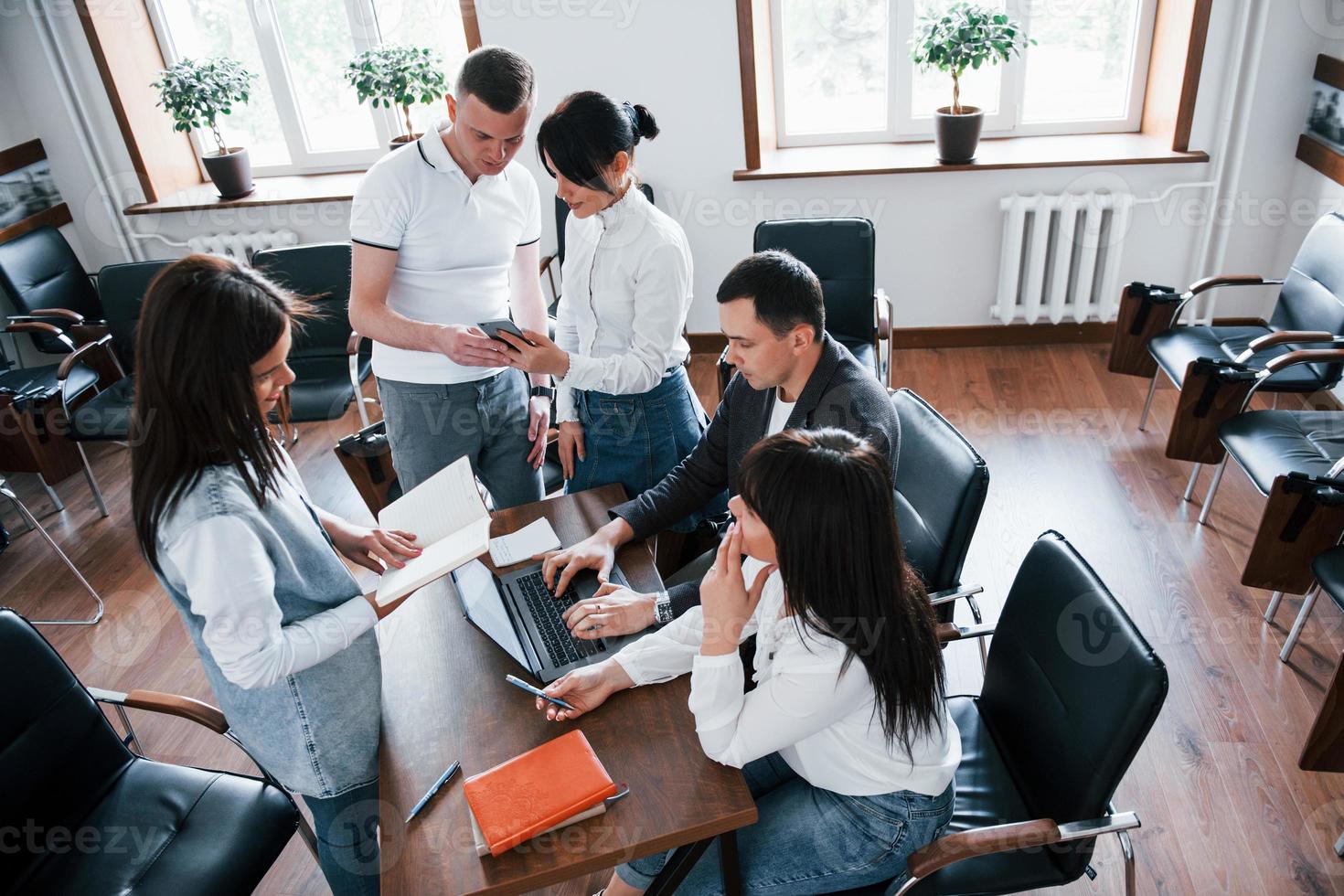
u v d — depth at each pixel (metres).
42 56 4.00
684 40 3.78
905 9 3.88
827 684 1.36
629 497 2.40
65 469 3.80
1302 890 1.94
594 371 2.11
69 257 3.99
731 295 1.74
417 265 2.21
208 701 2.66
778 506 1.28
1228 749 2.26
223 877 1.68
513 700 1.59
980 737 1.80
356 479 2.81
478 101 1.92
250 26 4.16
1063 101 4.05
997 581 2.86
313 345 3.52
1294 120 3.62
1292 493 2.27
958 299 4.20
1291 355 2.67
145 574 3.22
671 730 1.50
